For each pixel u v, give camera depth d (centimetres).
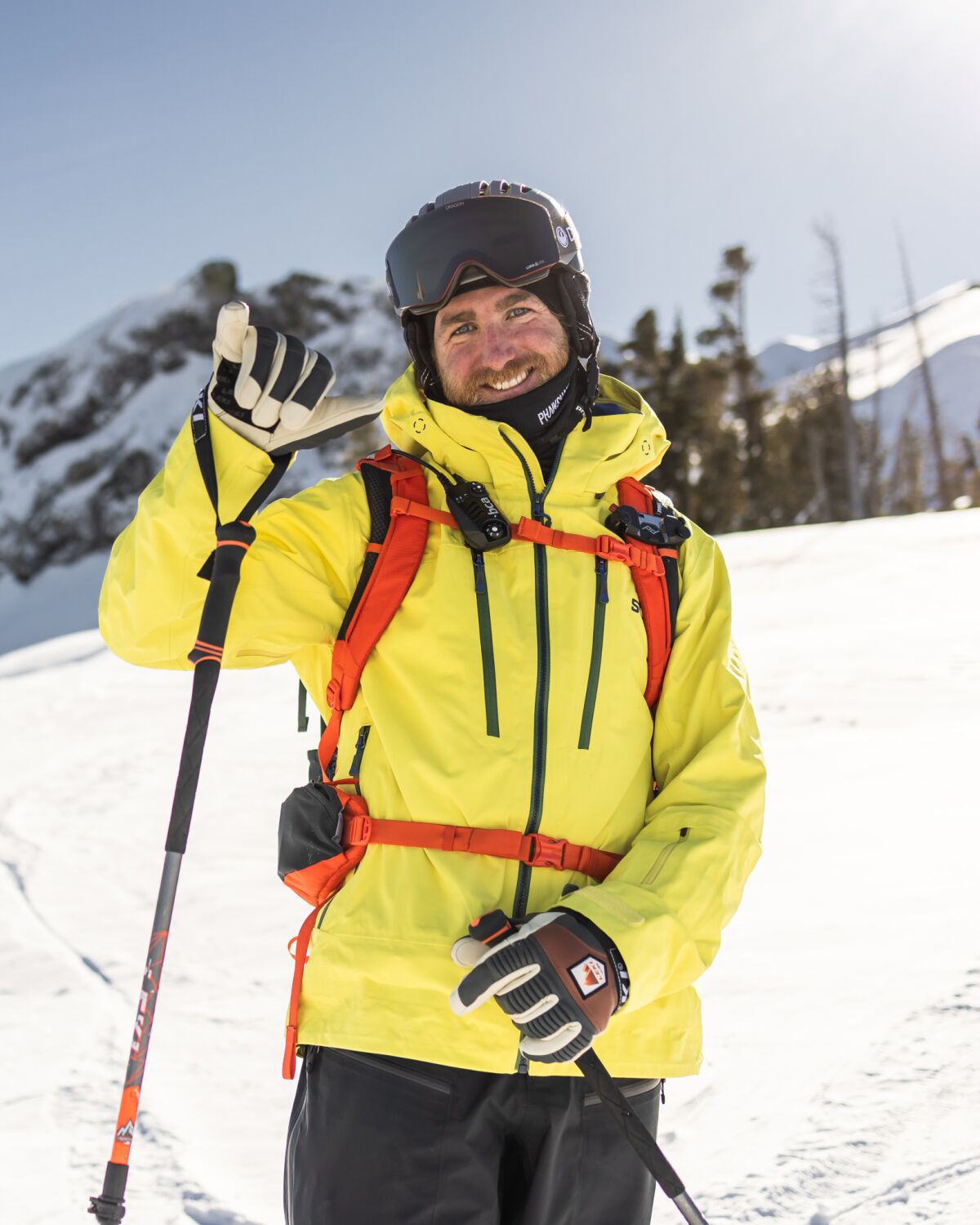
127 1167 149
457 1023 150
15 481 6419
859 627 1084
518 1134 156
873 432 4753
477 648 164
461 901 153
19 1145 299
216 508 157
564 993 137
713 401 4544
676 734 176
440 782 159
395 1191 150
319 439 162
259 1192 273
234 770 774
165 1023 374
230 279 6788
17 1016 386
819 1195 239
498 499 174
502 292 183
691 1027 163
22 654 1633
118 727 1002
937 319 12650
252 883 521
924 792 547
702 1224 139
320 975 158
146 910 496
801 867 453
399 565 169
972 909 389
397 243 189
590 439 180
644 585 174
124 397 6588
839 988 337
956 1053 287
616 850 166
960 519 1905
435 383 198
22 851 615
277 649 168
